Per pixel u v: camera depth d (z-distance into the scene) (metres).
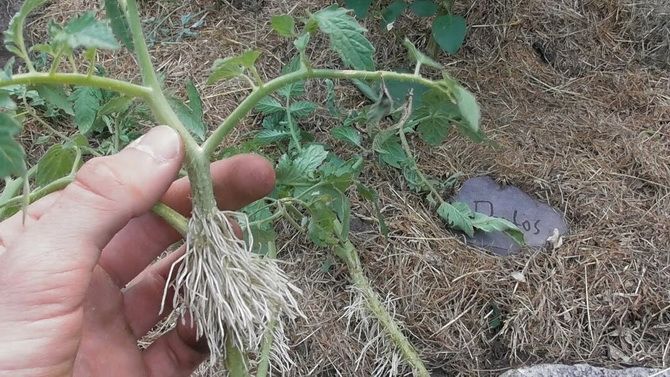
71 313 0.24
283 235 0.46
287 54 0.55
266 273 0.27
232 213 0.27
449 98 0.24
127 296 0.31
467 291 0.44
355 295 0.43
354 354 0.42
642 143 0.51
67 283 0.23
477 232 0.47
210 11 0.58
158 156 0.24
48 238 0.23
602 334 0.43
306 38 0.24
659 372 0.40
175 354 0.33
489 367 0.42
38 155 0.50
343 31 0.22
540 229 0.47
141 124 0.49
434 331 0.43
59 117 0.51
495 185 0.49
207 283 0.25
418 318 0.44
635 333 0.43
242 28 0.57
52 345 0.23
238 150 0.40
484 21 0.57
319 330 0.43
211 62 0.55
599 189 0.49
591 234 0.47
